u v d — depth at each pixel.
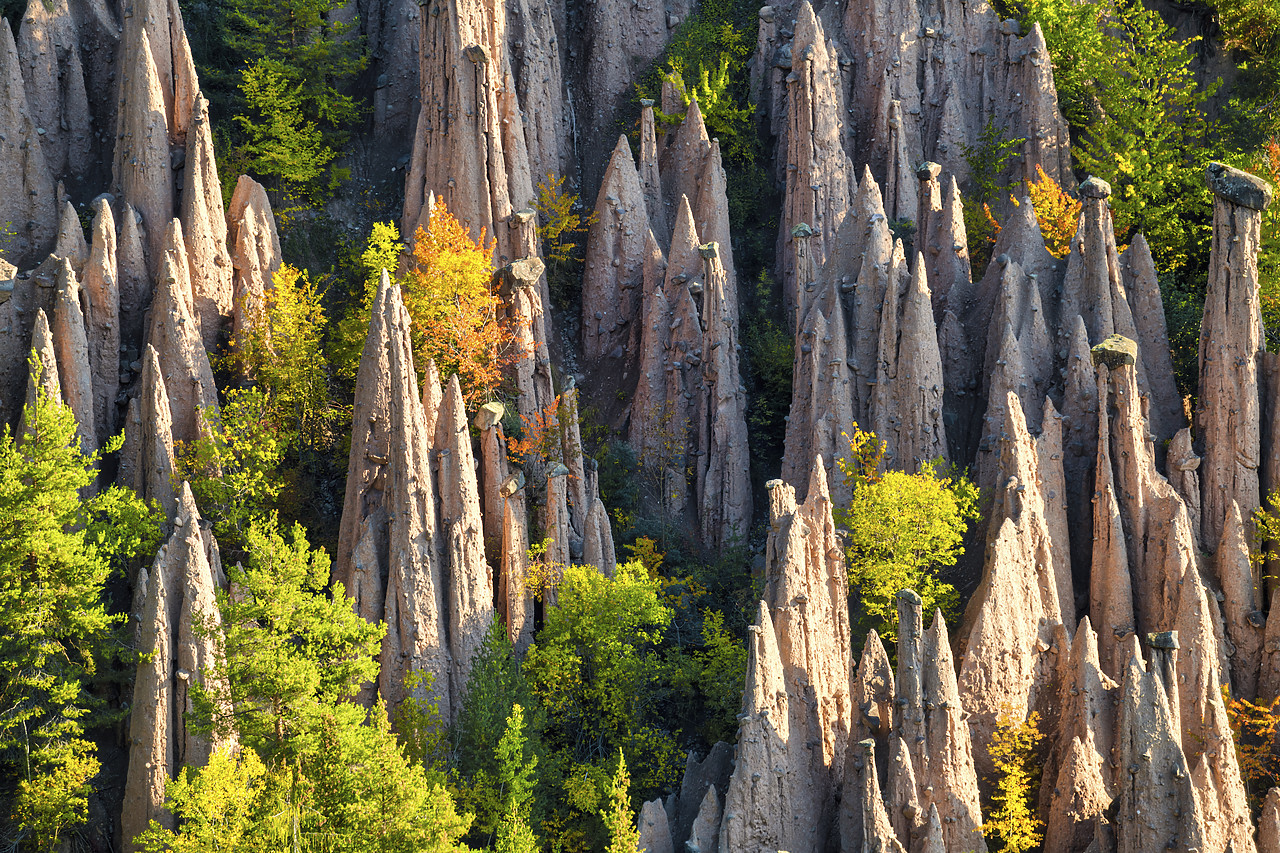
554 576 53.69
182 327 55.41
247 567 53.22
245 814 39.69
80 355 53.66
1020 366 55.91
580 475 57.09
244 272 59.75
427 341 57.41
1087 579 54.06
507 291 60.47
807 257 63.59
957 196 61.16
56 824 45.16
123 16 63.09
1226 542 52.56
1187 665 49.41
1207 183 54.62
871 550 51.91
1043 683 50.06
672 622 54.94
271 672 41.28
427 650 50.53
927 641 46.06
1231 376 54.00
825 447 57.25
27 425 50.44
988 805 48.34
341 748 40.44
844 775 45.91
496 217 63.78
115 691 49.62
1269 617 51.62
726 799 45.31
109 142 63.88
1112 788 47.06
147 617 46.62
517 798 43.22
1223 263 54.19
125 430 54.12
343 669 43.66
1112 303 57.31
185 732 46.62
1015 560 50.00
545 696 51.12
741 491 60.94
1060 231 62.19
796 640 48.00
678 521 60.94
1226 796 46.66
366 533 51.50
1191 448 54.53
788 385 62.78
